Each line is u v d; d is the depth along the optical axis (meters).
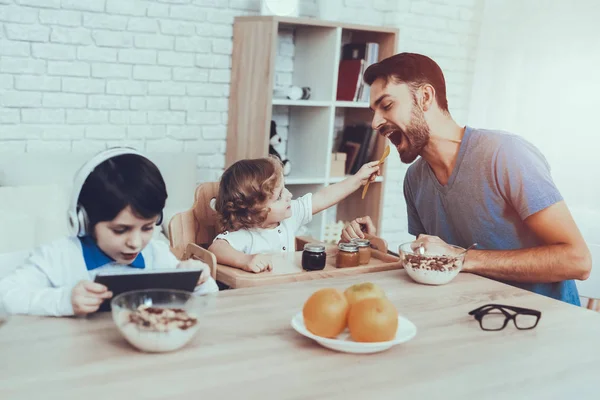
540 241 1.97
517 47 4.29
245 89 3.67
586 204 3.95
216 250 2.08
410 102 1.94
